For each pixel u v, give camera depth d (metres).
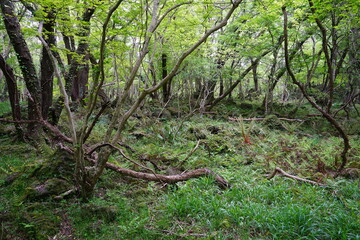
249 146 7.02
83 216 3.38
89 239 3.03
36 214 3.26
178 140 7.46
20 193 3.72
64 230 3.15
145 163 5.29
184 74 10.41
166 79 3.47
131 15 4.01
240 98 16.50
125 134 7.46
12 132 6.84
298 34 9.80
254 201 3.85
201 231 3.16
